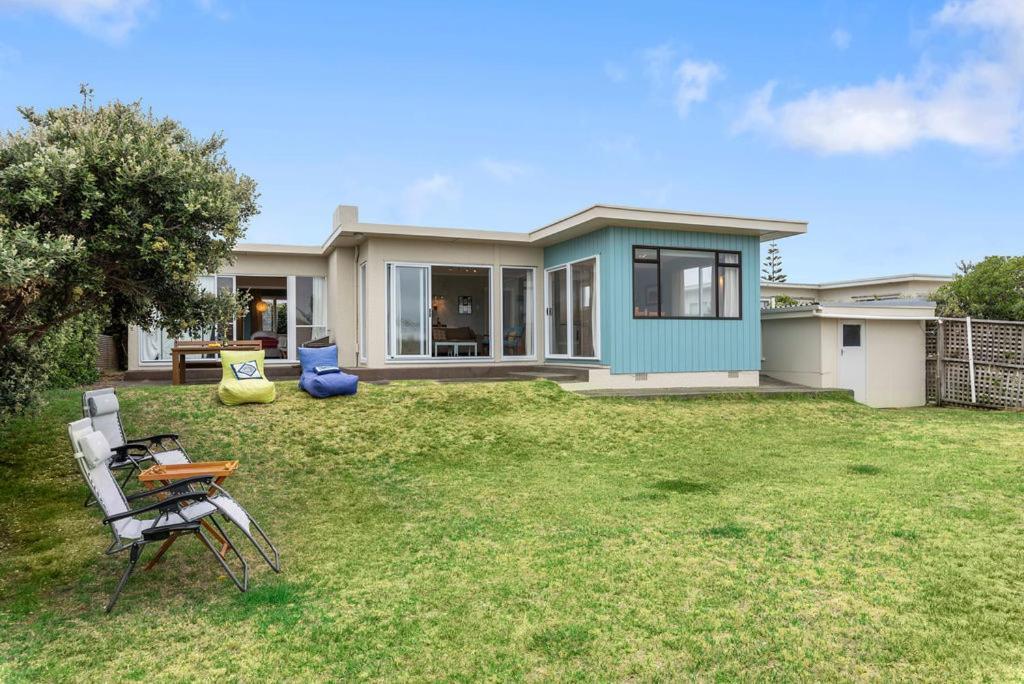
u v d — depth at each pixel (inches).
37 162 161.8
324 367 385.4
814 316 520.1
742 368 504.4
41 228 175.5
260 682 115.4
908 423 395.2
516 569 167.2
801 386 510.3
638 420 374.9
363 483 257.1
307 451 295.0
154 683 115.0
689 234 485.1
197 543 191.3
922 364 555.5
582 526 202.4
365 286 511.8
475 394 398.9
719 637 129.9
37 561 177.3
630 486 251.8
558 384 438.3
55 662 122.5
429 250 513.3
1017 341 487.8
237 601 150.0
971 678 114.5
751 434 354.9
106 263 189.8
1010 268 556.7
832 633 131.0
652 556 175.0
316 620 139.5
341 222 507.5
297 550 184.5
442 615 140.9
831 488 244.1
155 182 180.7
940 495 232.8
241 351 377.1
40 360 243.9
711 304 494.9
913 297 742.5
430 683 114.6
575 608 143.6
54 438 289.1
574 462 292.7
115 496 159.6
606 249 462.3
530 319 553.0
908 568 164.4
